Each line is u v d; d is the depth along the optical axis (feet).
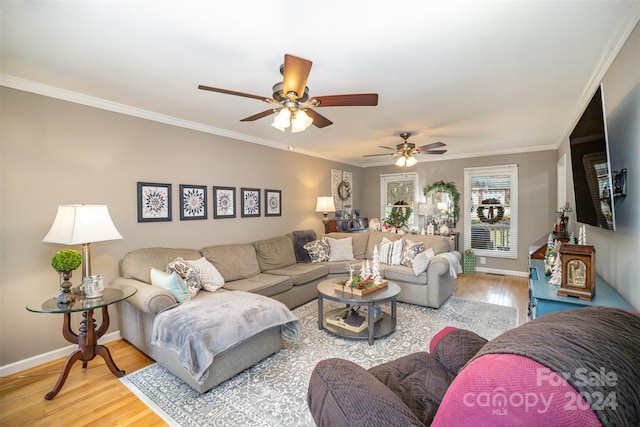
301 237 15.51
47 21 5.32
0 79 7.45
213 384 6.79
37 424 5.90
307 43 6.07
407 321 10.82
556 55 6.59
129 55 6.58
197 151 12.10
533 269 9.30
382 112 10.56
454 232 19.39
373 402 3.29
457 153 19.29
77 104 8.81
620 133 6.06
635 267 5.55
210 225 12.60
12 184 7.71
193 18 5.25
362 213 23.88
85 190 8.98
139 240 10.26
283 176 16.40
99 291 7.41
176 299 8.31
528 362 2.17
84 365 7.81
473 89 8.51
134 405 6.43
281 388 6.91
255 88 8.43
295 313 11.76
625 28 5.47
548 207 16.96
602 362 2.13
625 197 5.90
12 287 7.73
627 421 1.93
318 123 8.63
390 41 6.01
